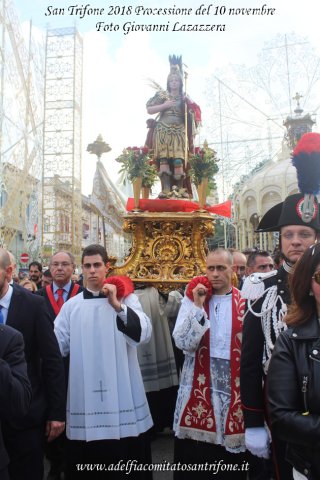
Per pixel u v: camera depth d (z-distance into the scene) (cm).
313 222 294
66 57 3253
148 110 657
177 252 589
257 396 295
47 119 3228
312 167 293
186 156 640
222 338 362
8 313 364
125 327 374
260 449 287
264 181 1952
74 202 3131
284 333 226
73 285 540
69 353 412
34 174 2583
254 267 596
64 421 361
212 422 347
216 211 659
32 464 351
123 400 380
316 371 207
